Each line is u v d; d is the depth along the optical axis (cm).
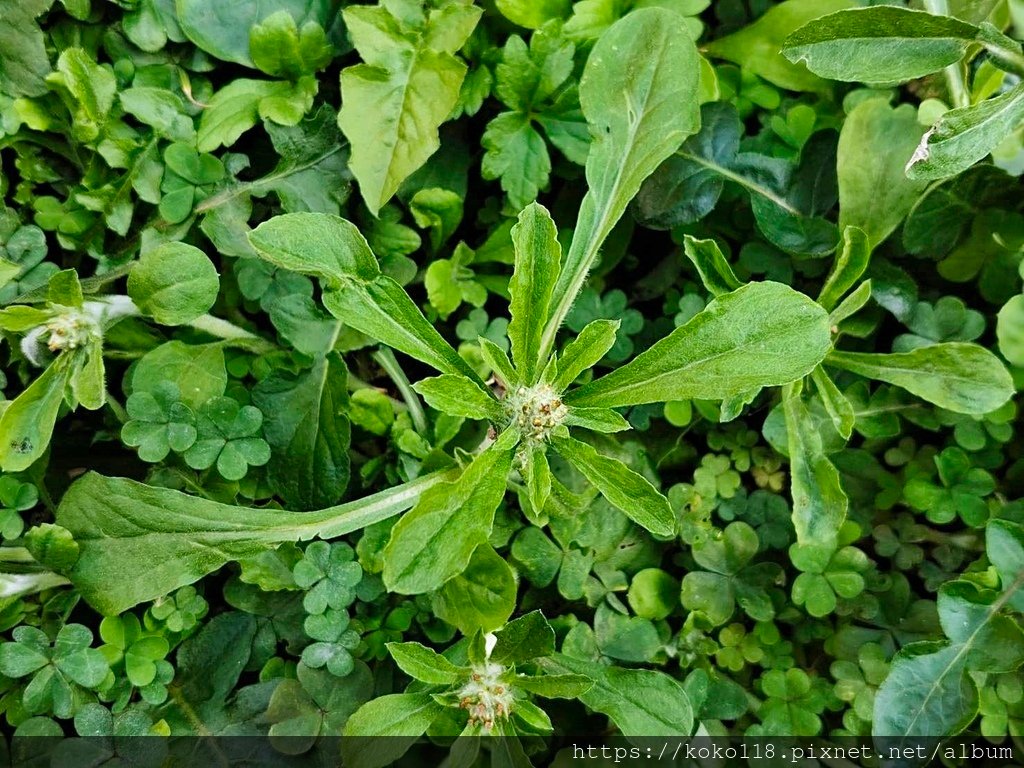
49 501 18
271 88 18
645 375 17
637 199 20
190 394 18
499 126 19
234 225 18
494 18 19
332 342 19
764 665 20
